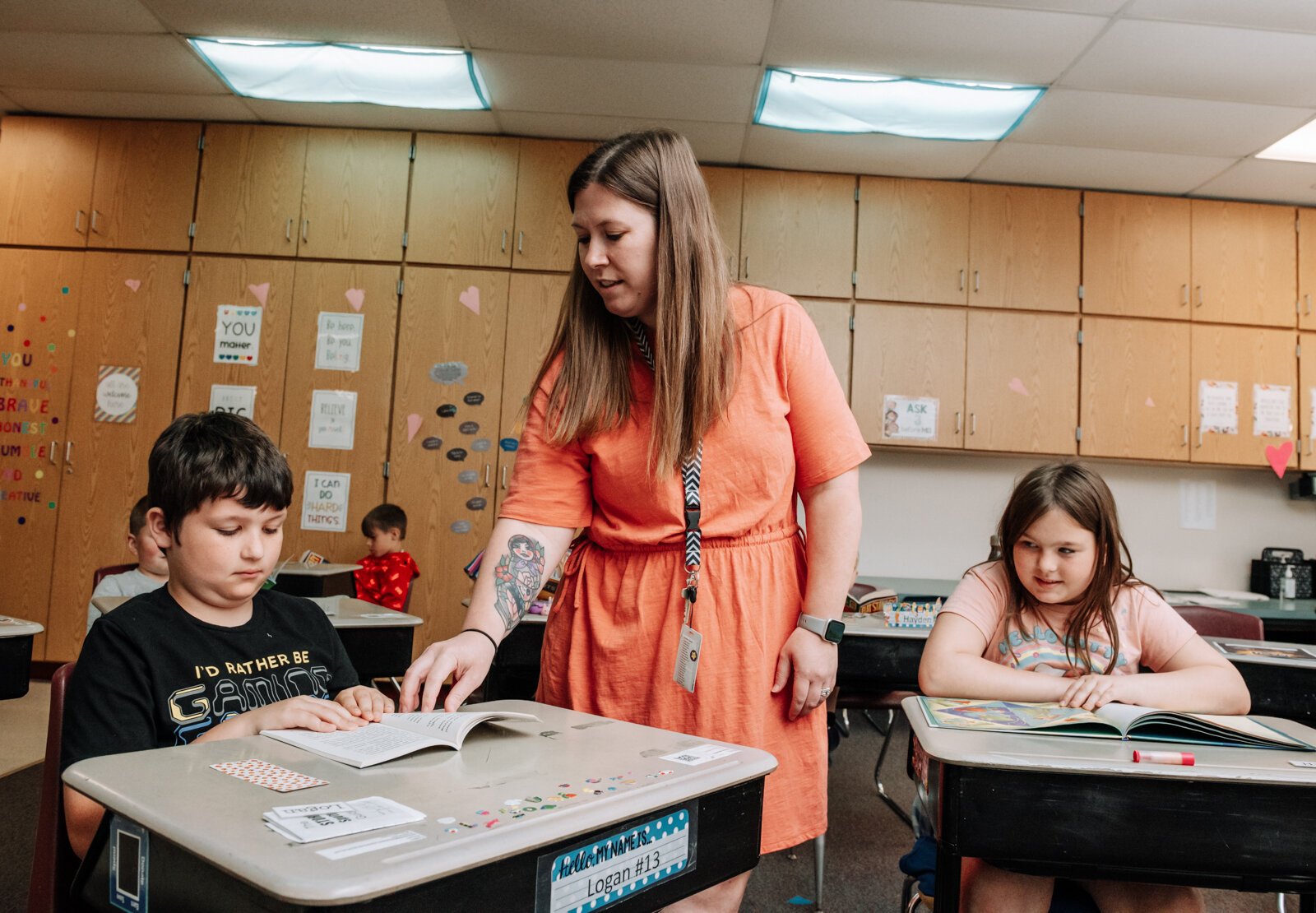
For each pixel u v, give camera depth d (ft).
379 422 13.14
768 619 3.25
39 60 11.87
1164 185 13.78
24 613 13.03
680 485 3.25
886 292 13.60
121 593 7.17
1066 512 4.46
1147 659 4.59
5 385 13.30
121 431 13.19
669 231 3.15
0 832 7.27
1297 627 12.42
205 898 1.62
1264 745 3.04
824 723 3.43
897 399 13.50
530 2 9.91
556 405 3.48
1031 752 2.86
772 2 9.64
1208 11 9.37
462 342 13.23
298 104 12.84
